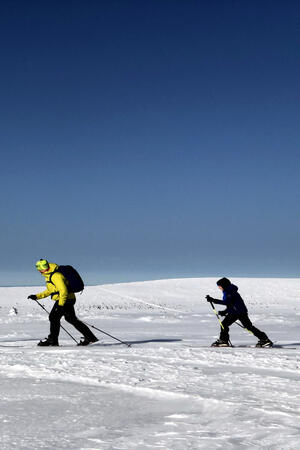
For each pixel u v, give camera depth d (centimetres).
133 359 798
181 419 446
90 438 394
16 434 409
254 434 387
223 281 1026
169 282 5425
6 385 626
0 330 1658
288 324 1914
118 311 2938
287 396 517
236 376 633
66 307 1067
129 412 484
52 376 678
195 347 972
